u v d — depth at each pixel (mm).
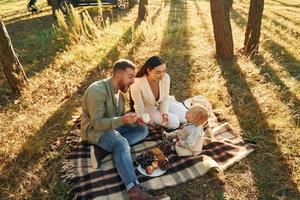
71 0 12930
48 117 4910
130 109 4555
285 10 13500
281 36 8461
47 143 4316
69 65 6828
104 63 6750
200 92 5582
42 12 13391
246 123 4656
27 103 5328
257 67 6324
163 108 4441
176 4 15523
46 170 3842
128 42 8141
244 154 3963
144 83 4191
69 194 3467
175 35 8781
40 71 6645
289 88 5520
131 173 3371
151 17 11719
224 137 4367
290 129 4445
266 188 3531
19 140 4383
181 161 3850
